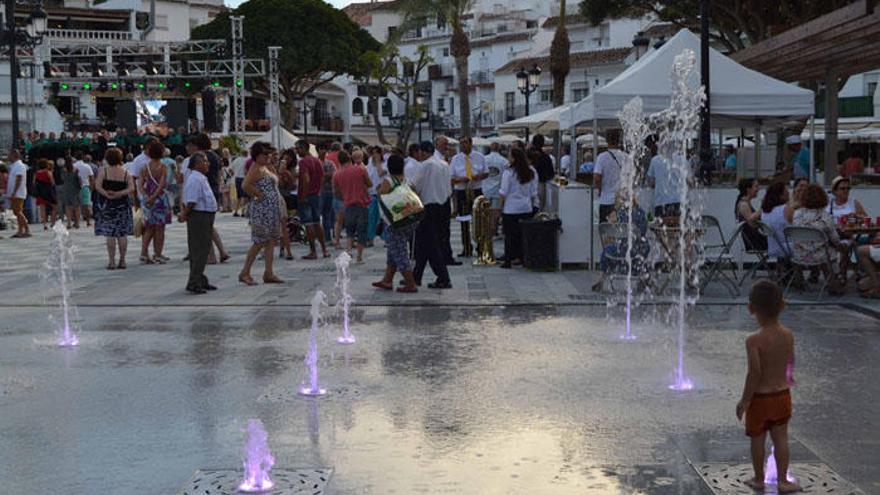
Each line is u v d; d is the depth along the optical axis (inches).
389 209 486.3
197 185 497.0
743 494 201.0
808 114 596.4
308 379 312.3
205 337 388.8
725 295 479.5
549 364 331.3
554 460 226.1
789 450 229.6
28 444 244.7
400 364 333.4
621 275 526.3
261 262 643.5
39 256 704.4
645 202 558.9
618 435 245.6
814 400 280.1
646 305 454.6
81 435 252.2
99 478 217.3
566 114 672.4
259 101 2566.4
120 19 2559.1
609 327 401.1
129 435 251.4
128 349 366.9
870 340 368.2
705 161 586.6
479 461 225.8
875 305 434.9
